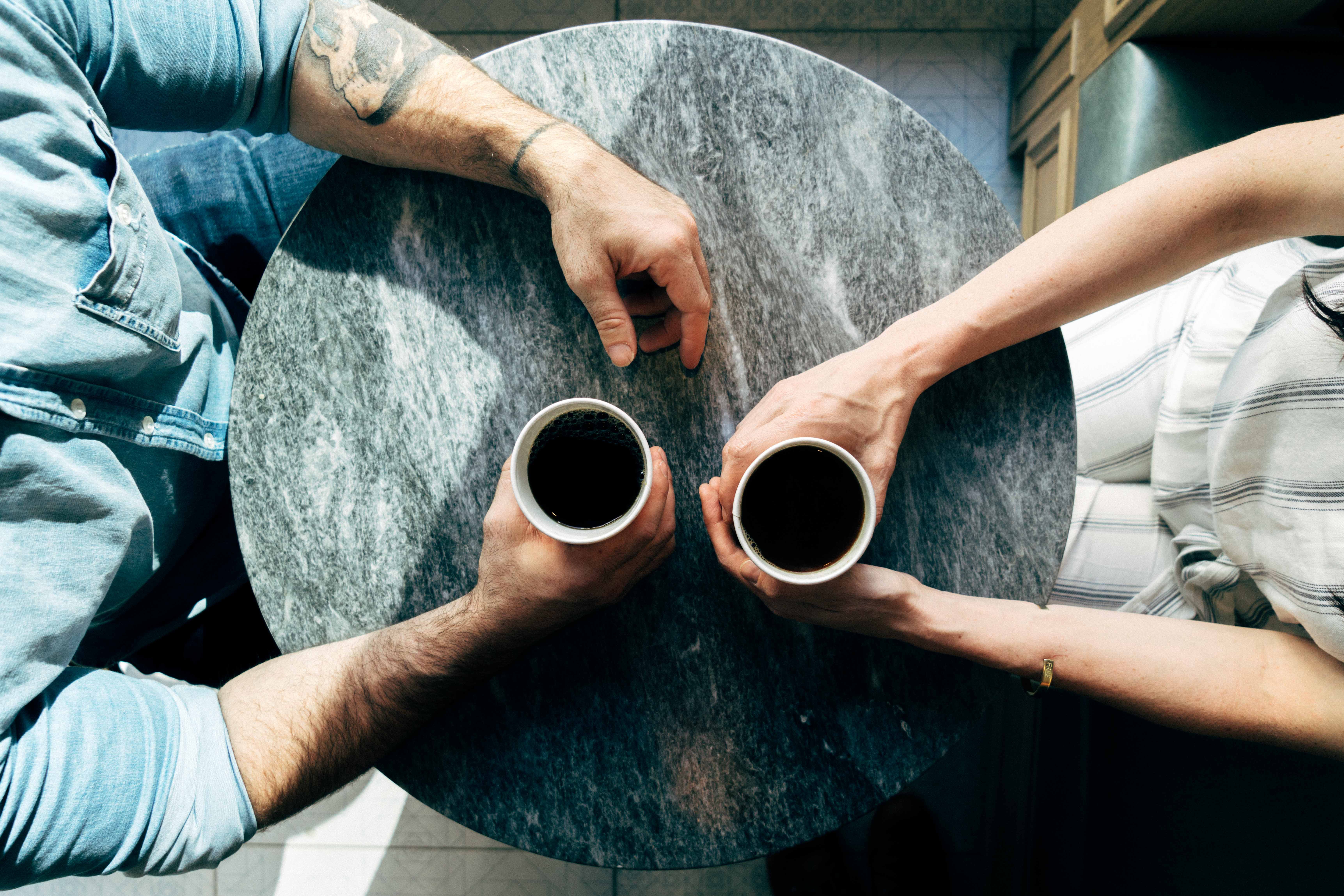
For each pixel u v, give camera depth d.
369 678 0.71
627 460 0.64
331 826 1.57
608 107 0.80
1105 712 1.07
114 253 0.69
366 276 0.79
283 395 0.78
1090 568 1.04
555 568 0.67
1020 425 0.79
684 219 0.73
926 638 0.73
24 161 0.63
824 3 1.69
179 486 0.84
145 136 1.61
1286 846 0.83
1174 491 0.97
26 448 0.62
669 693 0.76
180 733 0.67
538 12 1.69
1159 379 1.01
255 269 1.09
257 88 0.77
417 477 0.78
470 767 0.75
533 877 1.55
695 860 0.74
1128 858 1.02
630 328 0.75
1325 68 1.18
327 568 0.78
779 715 0.76
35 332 0.63
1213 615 0.93
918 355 0.73
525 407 0.79
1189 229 0.72
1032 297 0.73
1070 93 1.41
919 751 0.76
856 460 0.59
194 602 0.99
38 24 0.64
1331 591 0.67
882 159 0.80
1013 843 1.35
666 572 0.77
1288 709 0.71
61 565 0.64
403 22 0.79
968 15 1.68
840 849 1.52
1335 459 0.65
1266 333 0.73
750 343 0.79
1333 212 0.69
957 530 0.79
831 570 0.60
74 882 1.54
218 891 1.56
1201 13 1.09
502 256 0.79
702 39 0.80
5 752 0.58
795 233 0.80
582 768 0.75
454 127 0.75
